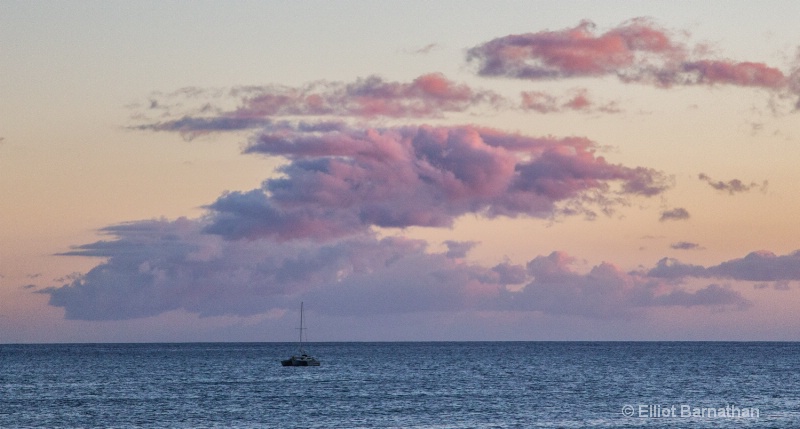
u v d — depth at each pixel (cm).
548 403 14825
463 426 11869
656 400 15375
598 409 13888
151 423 12325
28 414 13400
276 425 12069
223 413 13450
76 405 14688
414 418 12756
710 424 12012
